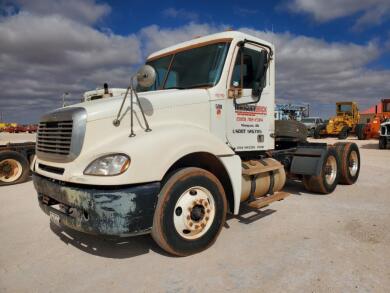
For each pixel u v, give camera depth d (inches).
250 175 193.9
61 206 148.9
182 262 146.3
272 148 221.0
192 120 173.0
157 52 220.8
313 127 1295.5
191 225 150.9
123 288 125.8
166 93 169.3
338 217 208.1
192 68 195.8
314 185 267.0
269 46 210.8
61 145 149.8
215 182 160.4
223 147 167.5
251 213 218.8
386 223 194.9
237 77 191.8
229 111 189.2
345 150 306.2
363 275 130.9
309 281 127.0
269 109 217.0
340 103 1186.0
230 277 131.8
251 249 158.7
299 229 186.2
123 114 152.5
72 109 149.7
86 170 135.3
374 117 1029.2
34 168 173.0
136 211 131.6
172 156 142.3
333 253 152.1
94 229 130.9
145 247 163.9
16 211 242.2
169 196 143.4
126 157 132.3
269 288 122.6
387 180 344.2
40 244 172.6
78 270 141.9
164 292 122.2
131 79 146.8
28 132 1968.5
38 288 127.3
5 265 148.5
